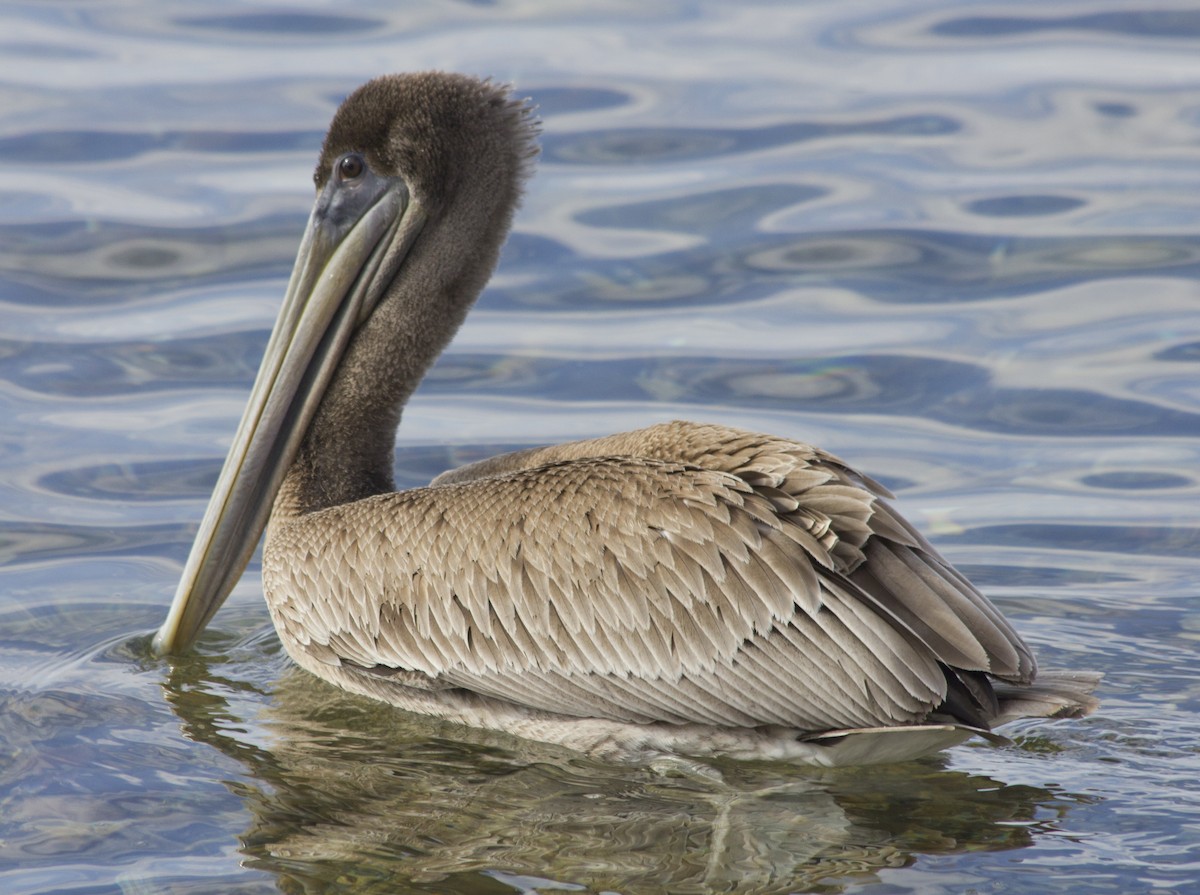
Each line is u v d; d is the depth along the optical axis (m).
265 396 11.98
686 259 17.91
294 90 21.50
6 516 13.52
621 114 20.95
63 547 13.12
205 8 24.53
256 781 10.00
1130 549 12.83
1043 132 20.33
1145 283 17.02
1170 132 20.14
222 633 12.28
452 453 14.42
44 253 17.94
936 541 13.00
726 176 19.58
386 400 12.12
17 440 14.59
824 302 17.00
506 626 10.26
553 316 16.92
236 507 11.88
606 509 9.97
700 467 9.88
